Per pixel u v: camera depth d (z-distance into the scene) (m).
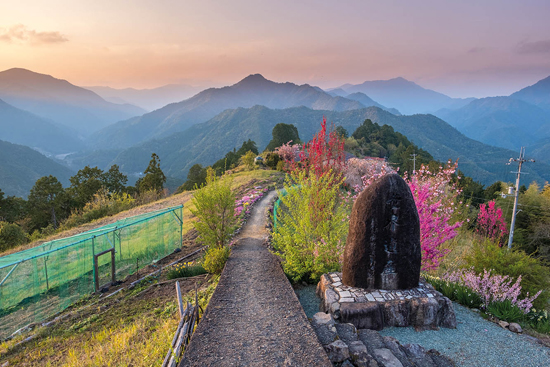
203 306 8.33
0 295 10.08
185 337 6.03
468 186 45.44
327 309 7.18
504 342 6.61
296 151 42.88
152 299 10.62
